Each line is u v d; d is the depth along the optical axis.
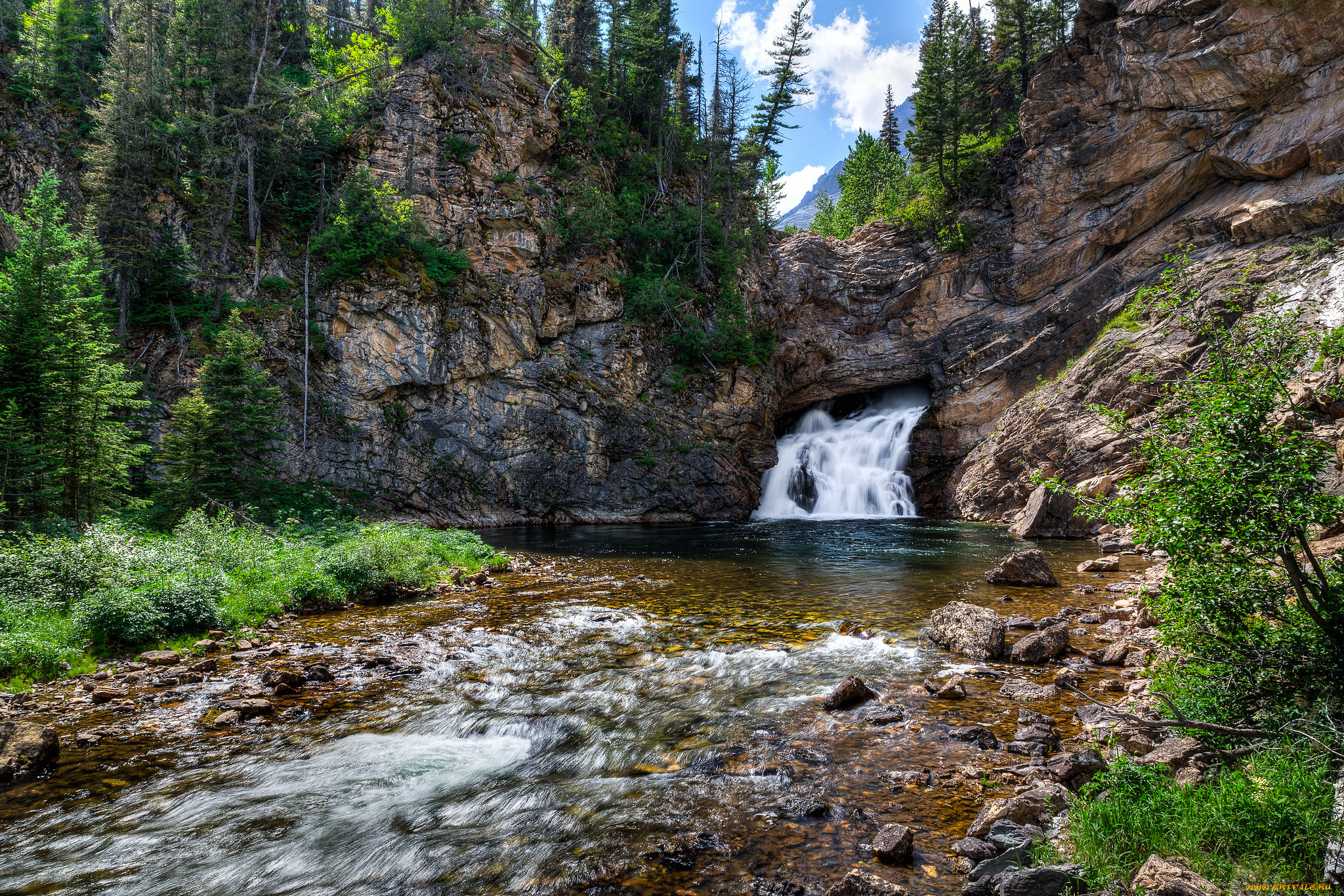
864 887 4.30
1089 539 26.81
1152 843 4.43
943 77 51.06
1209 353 6.45
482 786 6.34
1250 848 4.25
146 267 33.88
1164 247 36.38
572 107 49.59
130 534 15.31
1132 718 5.65
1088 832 4.65
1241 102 33.81
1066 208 42.31
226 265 36.19
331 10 61.62
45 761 6.76
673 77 62.12
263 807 5.95
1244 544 5.59
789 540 29.11
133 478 29.73
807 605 14.75
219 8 42.66
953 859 4.81
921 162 54.09
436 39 44.84
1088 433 30.59
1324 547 8.75
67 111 37.25
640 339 43.59
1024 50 54.41
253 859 5.09
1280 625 6.06
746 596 15.93
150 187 35.59
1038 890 4.15
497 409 38.56
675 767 6.67
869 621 13.12
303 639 11.92
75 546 12.35
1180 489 5.95
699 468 42.66
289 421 34.19
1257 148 33.09
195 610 11.91
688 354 45.19
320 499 33.16
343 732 7.75
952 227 48.38
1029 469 34.12
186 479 21.95
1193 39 34.12
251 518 22.83
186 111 40.06
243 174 38.66
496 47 48.62
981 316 46.00
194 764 6.86
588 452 40.34
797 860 4.89
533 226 42.97
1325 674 5.62
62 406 20.14
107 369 21.45
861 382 50.53
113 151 33.62
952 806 5.65
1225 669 6.05
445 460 37.16
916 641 11.49
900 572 19.23
